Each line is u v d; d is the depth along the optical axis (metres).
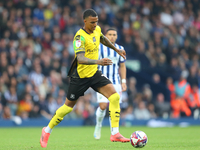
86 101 48.69
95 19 18.33
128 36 65.75
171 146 19.84
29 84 46.38
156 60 65.50
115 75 27.36
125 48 64.69
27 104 45.47
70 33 62.22
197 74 64.69
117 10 71.69
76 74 18.88
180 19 77.75
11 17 58.47
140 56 64.38
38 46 55.56
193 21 80.06
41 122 45.66
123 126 48.09
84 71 18.77
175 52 68.00
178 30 74.31
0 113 44.41
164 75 64.69
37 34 57.66
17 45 53.66
